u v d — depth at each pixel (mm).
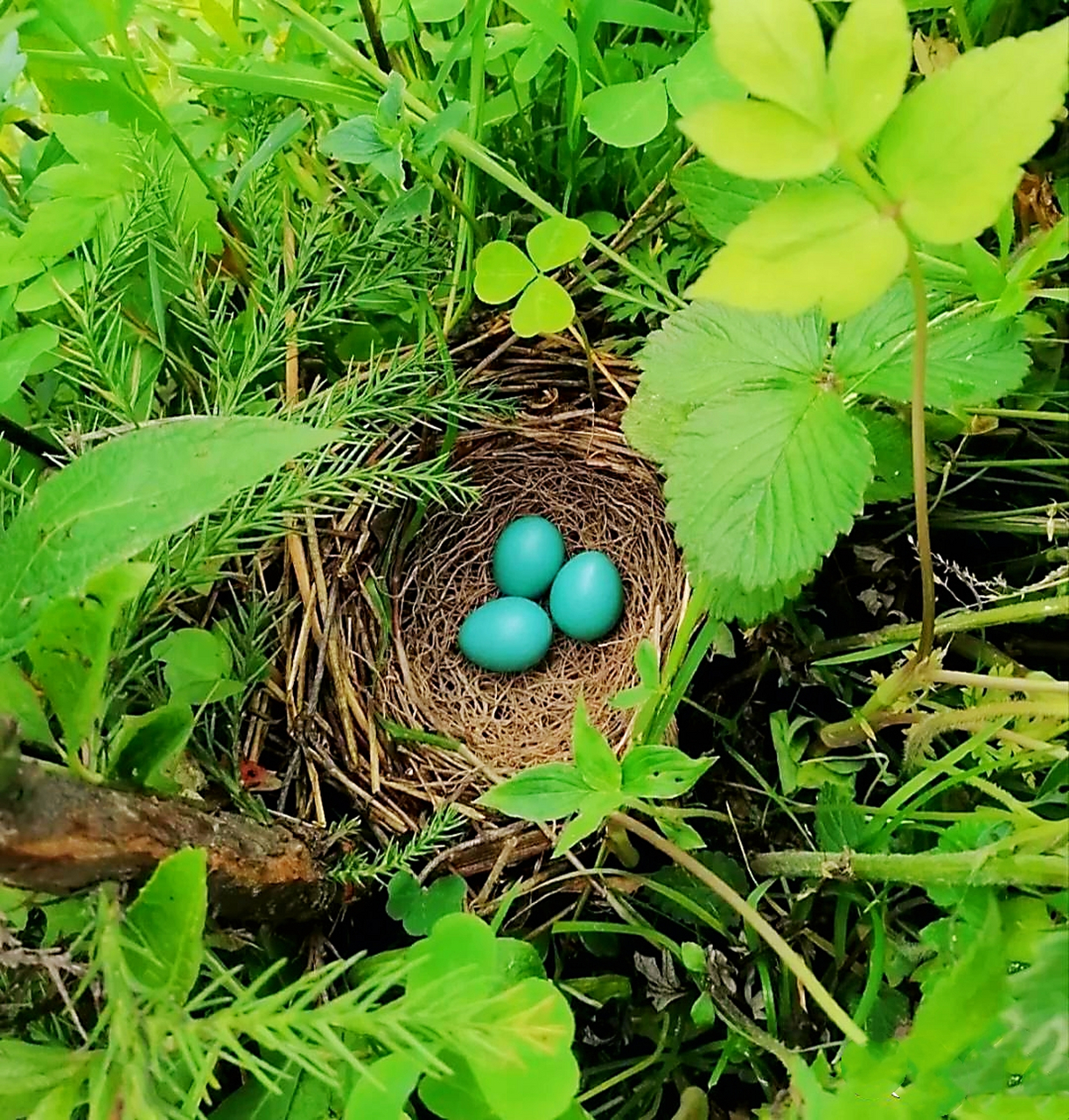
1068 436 202
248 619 189
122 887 114
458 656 265
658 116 193
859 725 177
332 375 229
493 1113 122
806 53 81
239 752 192
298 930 173
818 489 157
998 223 163
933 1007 105
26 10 202
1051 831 128
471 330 230
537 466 257
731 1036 167
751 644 205
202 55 235
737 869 185
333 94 207
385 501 228
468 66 225
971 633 200
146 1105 100
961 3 190
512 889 180
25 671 134
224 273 221
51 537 105
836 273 79
